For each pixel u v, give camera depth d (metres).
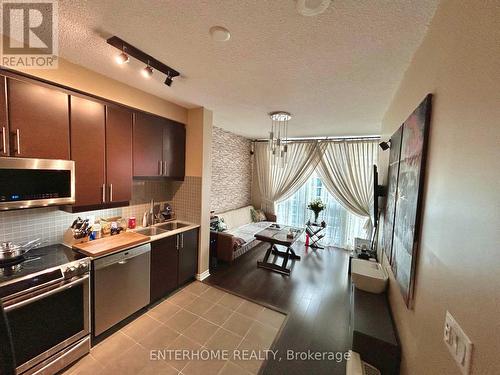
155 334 2.13
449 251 0.78
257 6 1.13
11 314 1.41
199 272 3.18
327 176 4.80
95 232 2.26
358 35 1.33
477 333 0.59
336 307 2.65
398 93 1.98
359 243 3.51
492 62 0.58
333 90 2.19
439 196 0.91
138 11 1.20
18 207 1.54
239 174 5.32
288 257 4.03
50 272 1.59
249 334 2.18
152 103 2.57
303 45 1.46
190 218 3.21
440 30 1.00
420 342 1.03
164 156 2.80
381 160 2.84
